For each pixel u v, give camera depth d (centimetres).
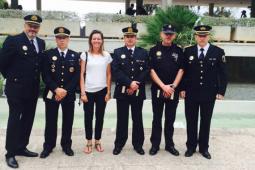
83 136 601
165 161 488
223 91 497
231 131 645
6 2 1376
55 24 1159
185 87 509
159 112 514
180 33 951
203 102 499
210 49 498
